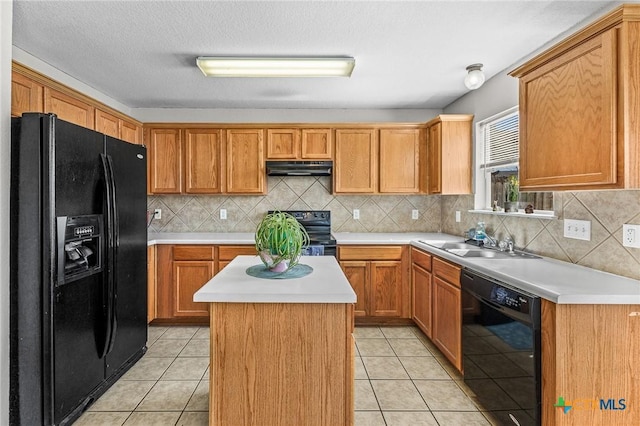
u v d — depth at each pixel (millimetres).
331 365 1576
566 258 2234
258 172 3887
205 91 3506
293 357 1572
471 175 3525
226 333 1566
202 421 2033
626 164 1485
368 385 2426
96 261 2143
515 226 2779
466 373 2297
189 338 3266
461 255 2799
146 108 4109
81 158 1994
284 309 1566
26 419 1773
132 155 2559
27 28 2248
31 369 1771
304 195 4203
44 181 1763
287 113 4184
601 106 1560
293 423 1577
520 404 1720
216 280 1743
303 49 2539
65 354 1869
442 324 2738
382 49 2549
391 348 3037
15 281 1772
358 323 3605
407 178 3922
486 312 2029
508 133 3014
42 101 2492
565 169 1782
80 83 3215
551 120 1875
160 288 3566
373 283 3537
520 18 2127
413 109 4211
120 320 2391
